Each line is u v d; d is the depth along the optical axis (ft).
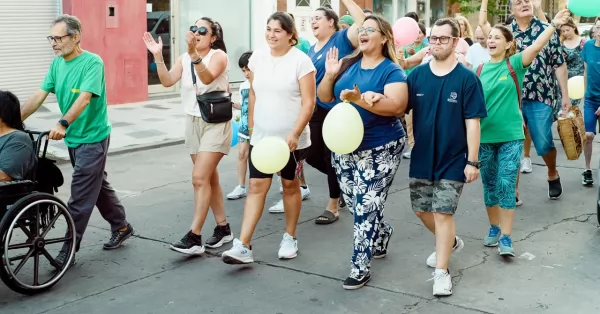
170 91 51.57
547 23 23.29
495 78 19.42
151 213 24.63
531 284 17.69
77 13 44.50
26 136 17.60
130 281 18.21
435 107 16.52
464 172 16.58
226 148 19.97
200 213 19.63
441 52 16.31
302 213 24.34
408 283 17.83
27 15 43.83
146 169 31.71
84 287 17.80
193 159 20.62
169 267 19.21
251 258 18.76
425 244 20.88
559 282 17.81
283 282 18.04
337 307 16.47
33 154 17.67
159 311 16.37
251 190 18.65
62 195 27.07
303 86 18.19
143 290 17.62
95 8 45.29
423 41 33.32
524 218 23.32
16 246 16.87
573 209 24.39
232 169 31.73
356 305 16.56
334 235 21.83
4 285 17.87
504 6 72.13
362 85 16.83
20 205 16.65
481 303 16.57
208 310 16.40
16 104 17.80
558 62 23.95
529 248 20.36
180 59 20.44
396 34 25.44
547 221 22.98
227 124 19.94
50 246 20.85
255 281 18.12
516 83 19.42
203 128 20.02
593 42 27.27
